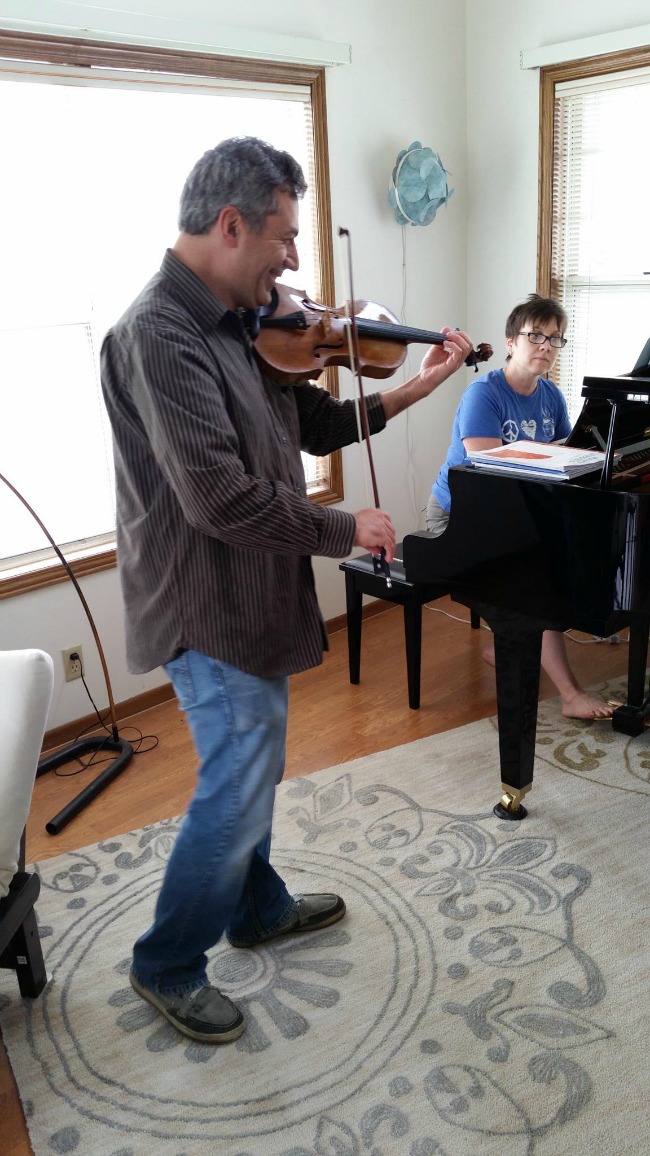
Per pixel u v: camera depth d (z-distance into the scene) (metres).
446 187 3.60
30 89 2.61
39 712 1.71
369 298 3.68
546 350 2.70
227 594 1.56
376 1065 1.71
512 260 3.92
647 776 2.60
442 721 2.98
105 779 2.70
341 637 3.75
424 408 4.04
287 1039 1.78
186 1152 1.57
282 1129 1.59
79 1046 1.79
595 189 3.61
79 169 2.76
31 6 2.46
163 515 1.55
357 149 3.51
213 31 2.88
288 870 2.26
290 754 2.81
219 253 1.51
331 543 1.56
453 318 4.09
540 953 1.96
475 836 2.36
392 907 2.12
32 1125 1.63
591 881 2.17
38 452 2.86
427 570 2.23
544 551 1.94
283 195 1.50
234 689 1.60
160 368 1.42
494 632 2.23
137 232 2.94
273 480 1.58
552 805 2.48
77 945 2.06
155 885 2.25
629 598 1.83
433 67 3.71
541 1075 1.67
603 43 3.33
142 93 2.86
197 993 1.80
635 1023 1.77
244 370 1.59
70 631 2.94
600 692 3.08
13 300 2.71
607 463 1.85
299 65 3.20
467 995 1.86
